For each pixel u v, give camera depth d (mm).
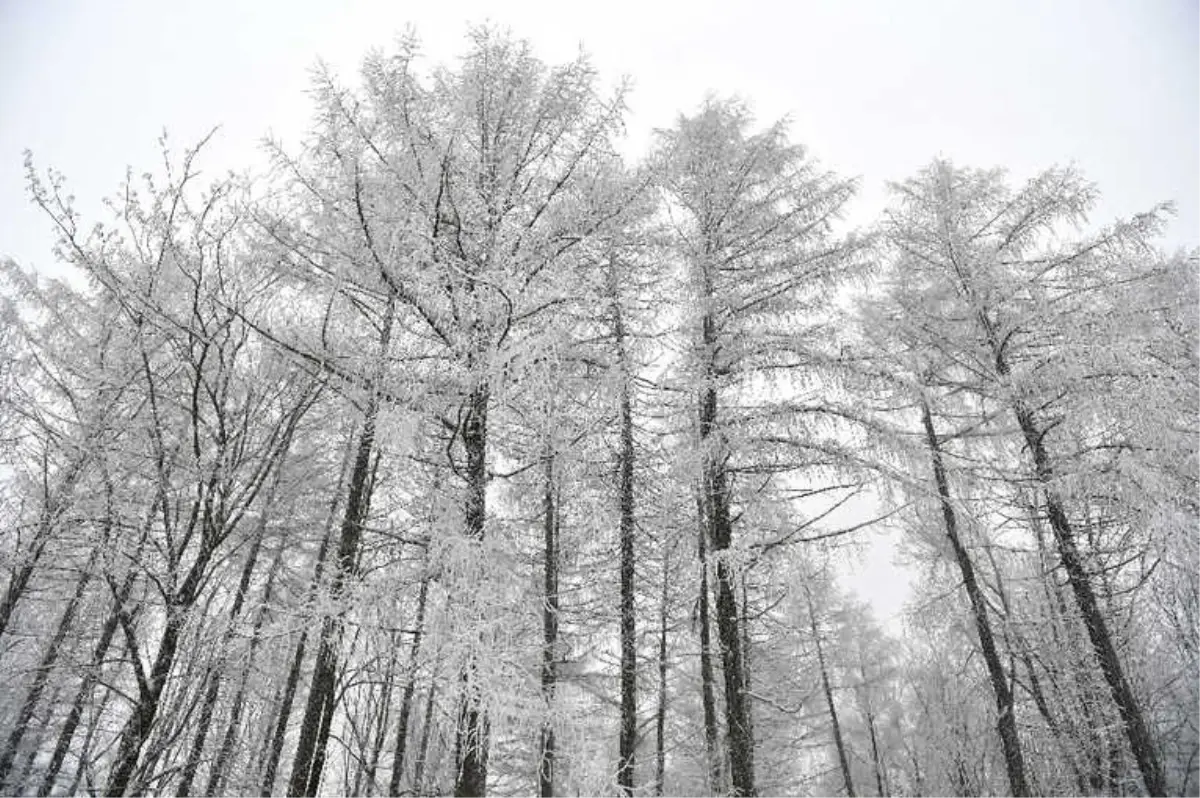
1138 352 8492
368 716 6199
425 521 6715
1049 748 8992
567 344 6172
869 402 9031
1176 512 7527
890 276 11258
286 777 10859
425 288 6035
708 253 10000
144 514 5660
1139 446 8492
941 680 10438
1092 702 8664
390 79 6781
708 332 9828
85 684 5203
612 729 11062
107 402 5844
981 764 9172
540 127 7375
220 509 5051
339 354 6086
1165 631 8398
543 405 5977
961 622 10477
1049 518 9297
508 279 5711
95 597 5891
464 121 7113
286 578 10156
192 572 4770
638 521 10172
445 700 4801
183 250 5438
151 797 4758
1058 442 9523
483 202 6684
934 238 10922
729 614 8336
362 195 6285
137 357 5934
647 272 9695
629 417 9773
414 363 6035
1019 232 10695
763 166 10414
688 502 9797
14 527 6070
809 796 17828
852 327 9484
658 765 11703
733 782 7801
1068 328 9305
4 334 6668
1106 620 9266
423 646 4855
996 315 10555
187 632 4574
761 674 15250
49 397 6637
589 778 4793
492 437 6754
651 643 12359
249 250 6188
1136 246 9789
